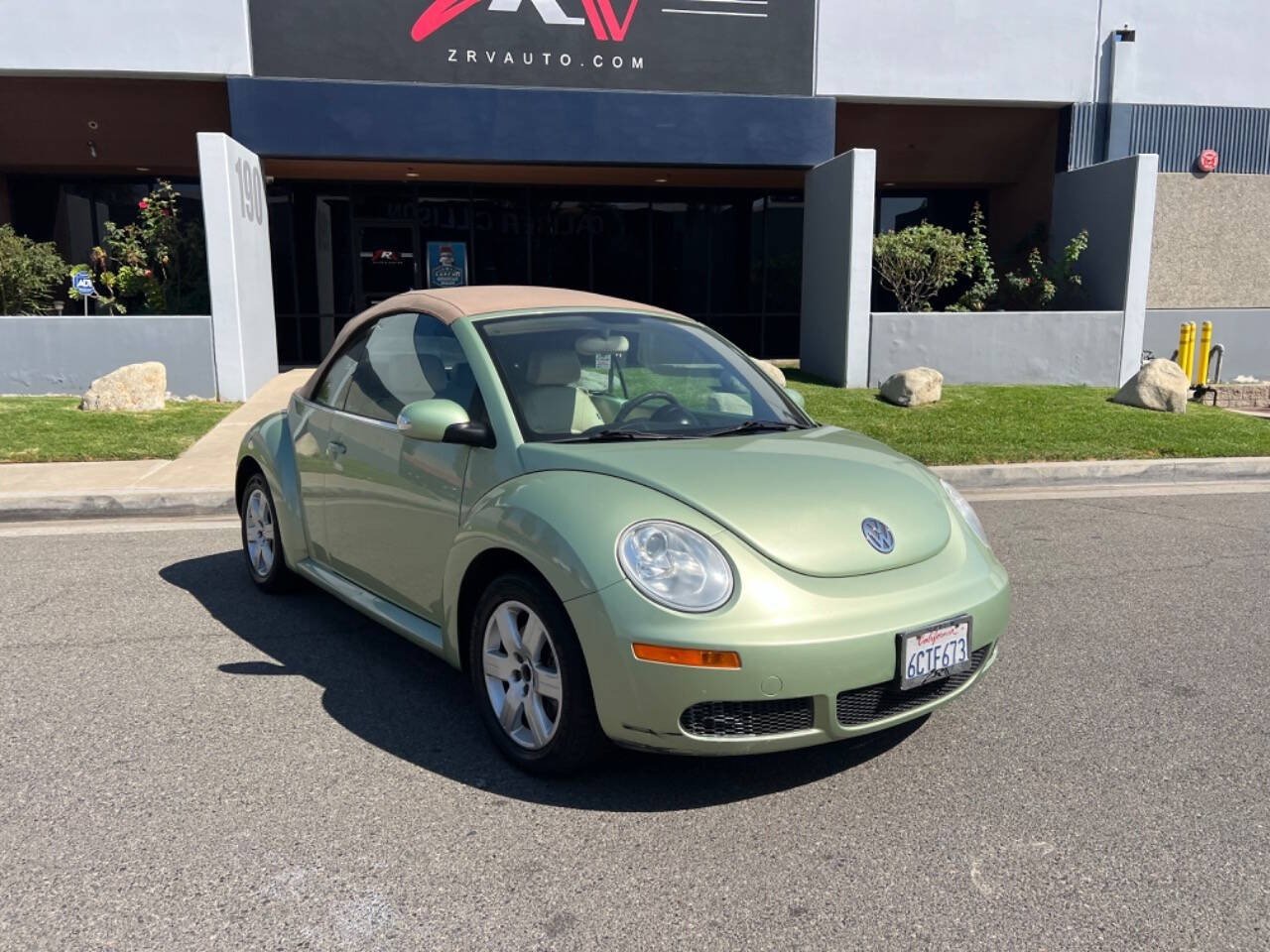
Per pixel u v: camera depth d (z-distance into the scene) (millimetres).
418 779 3291
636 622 2877
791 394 4609
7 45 12664
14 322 11555
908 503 3498
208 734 3623
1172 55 15180
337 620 4941
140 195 16422
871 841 2955
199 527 7059
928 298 16062
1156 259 15727
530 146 13586
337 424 4469
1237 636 4891
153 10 12750
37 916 2527
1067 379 13781
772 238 17703
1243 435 10555
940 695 3297
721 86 13922
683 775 3352
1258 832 3035
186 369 11828
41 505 7332
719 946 2455
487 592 3367
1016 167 16516
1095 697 4102
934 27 14398
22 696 3951
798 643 2881
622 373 4078
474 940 2465
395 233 16750
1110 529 7227
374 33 13086
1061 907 2633
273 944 2436
